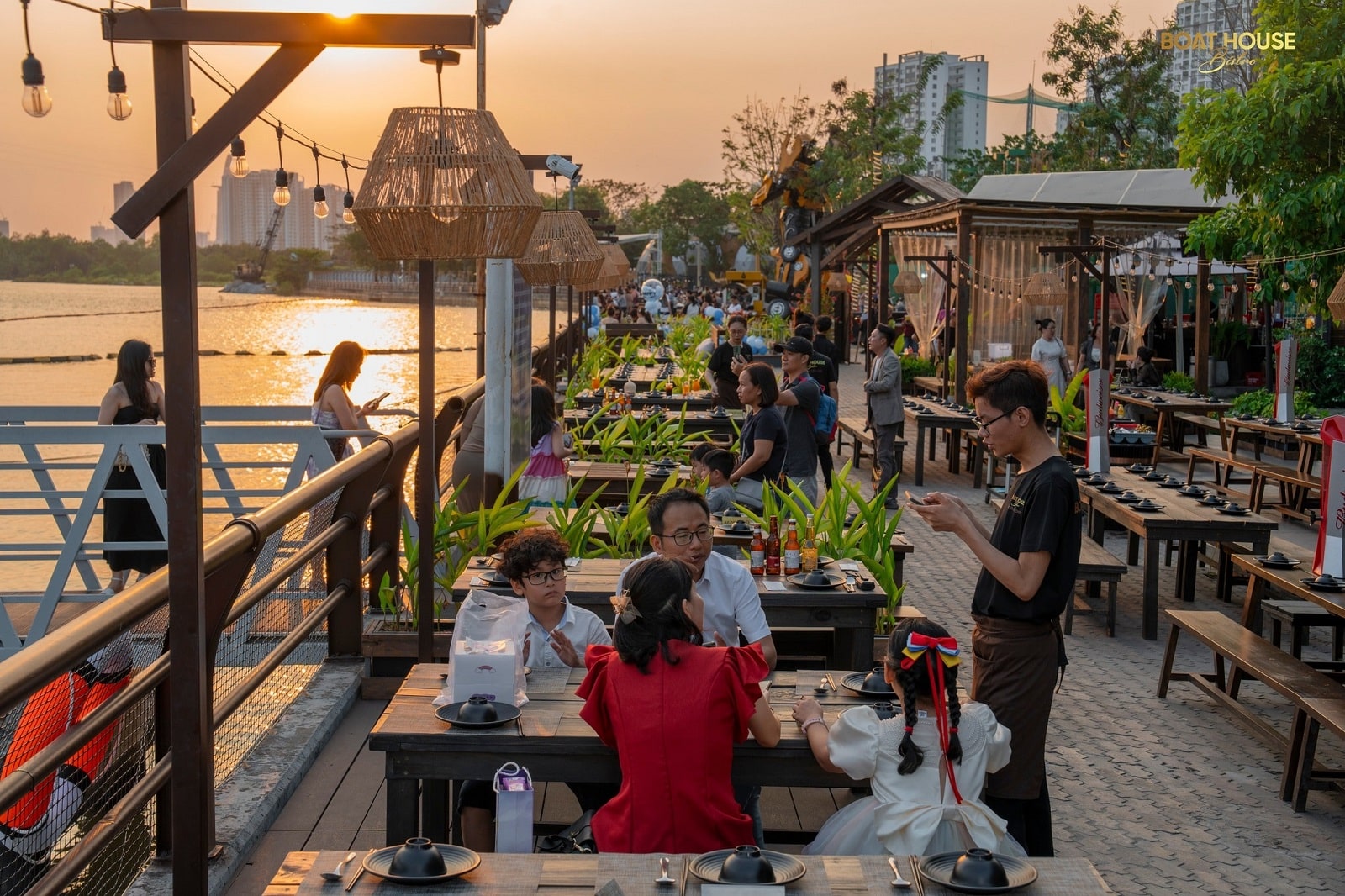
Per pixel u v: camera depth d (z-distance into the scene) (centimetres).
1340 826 470
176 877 343
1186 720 596
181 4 329
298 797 459
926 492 1295
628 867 266
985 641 368
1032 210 1691
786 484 816
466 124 469
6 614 657
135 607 315
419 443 521
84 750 357
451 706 352
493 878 261
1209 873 425
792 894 254
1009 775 361
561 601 411
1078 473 941
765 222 5141
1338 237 1445
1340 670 603
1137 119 3872
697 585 423
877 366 1191
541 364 1628
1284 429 1216
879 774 315
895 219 2188
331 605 575
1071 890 256
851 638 552
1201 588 893
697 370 1686
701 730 315
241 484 1094
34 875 340
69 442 682
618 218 11881
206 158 312
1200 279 1739
